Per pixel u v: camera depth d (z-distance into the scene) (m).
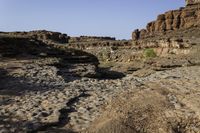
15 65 26.66
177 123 8.86
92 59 42.25
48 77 22.47
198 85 15.32
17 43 36.47
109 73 30.81
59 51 39.31
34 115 12.34
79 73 26.38
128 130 8.46
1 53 32.03
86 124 11.35
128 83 21.25
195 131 8.66
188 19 96.00
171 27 99.88
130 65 43.56
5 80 20.50
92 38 110.12
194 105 10.24
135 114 9.22
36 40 41.16
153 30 106.31
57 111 12.84
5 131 10.40
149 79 23.92
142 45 75.75
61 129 10.88
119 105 9.95
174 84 15.88
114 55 79.75
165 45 65.12
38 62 29.30
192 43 59.19
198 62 35.78
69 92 17.00
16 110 13.11
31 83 19.86
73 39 106.31
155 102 10.23
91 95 16.45
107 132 8.45
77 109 13.48
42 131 10.69
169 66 35.00
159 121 8.91
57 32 104.56
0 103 14.38
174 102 10.65
